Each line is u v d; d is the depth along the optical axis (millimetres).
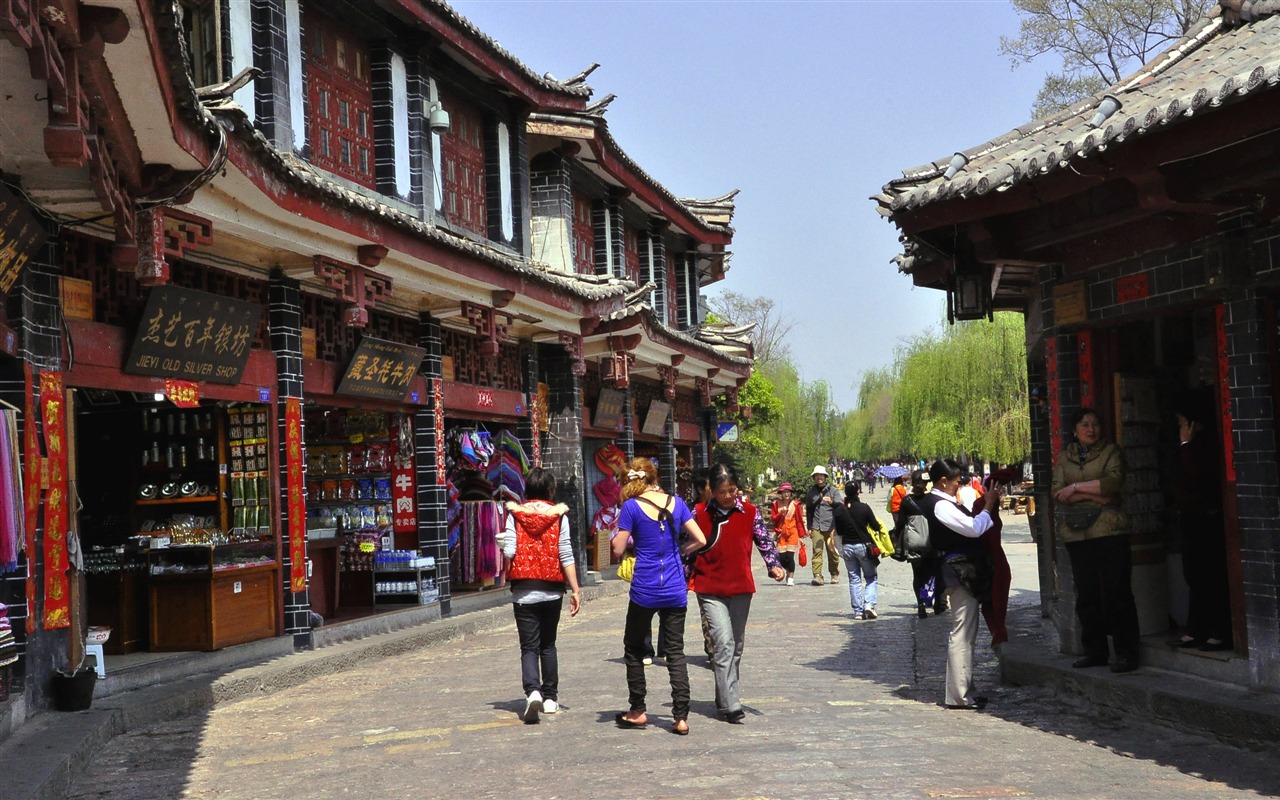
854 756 7320
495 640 15195
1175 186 7555
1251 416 7969
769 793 6410
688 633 14766
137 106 7566
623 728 8430
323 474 16219
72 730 8234
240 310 11320
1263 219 7762
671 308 30156
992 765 7055
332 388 13719
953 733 8086
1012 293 13594
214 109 9148
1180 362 10266
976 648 12789
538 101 19047
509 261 15938
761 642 13602
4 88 6668
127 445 12641
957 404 39750
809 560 29969
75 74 6199
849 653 12617
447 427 18250
